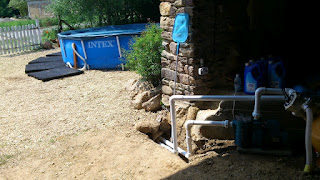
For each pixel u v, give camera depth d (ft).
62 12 46.42
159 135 16.75
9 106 20.66
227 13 15.38
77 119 17.95
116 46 27.89
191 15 14.65
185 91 15.98
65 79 26.25
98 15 46.60
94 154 14.03
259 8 15.74
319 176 10.11
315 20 15.78
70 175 12.53
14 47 40.68
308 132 10.00
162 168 12.61
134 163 13.17
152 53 19.04
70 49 29.63
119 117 17.95
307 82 13.41
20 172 12.81
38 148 14.75
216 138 14.57
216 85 15.96
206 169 11.80
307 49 15.31
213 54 15.58
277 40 16.12
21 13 95.61
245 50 15.93
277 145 12.09
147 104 18.47
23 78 27.53
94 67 28.89
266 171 10.90
